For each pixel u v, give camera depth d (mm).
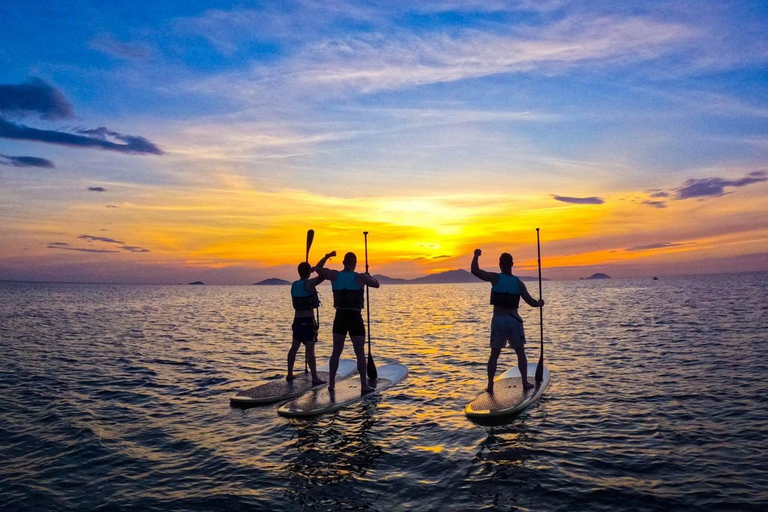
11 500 4434
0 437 6195
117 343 15578
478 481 4699
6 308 37812
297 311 8914
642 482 4609
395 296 72750
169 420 6941
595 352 12242
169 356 12820
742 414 6625
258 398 7840
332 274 8297
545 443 5723
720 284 74062
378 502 4297
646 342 13648
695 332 15406
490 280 7938
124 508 4262
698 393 7773
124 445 5902
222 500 4391
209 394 8516
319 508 4203
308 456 5457
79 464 5305
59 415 7176
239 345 15102
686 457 5199
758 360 10289
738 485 4496
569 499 4289
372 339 16688
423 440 5926
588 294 56750
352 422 6711
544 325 19656
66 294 82375
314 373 8766
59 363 11648
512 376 9281
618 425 6340
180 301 55031
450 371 10367
